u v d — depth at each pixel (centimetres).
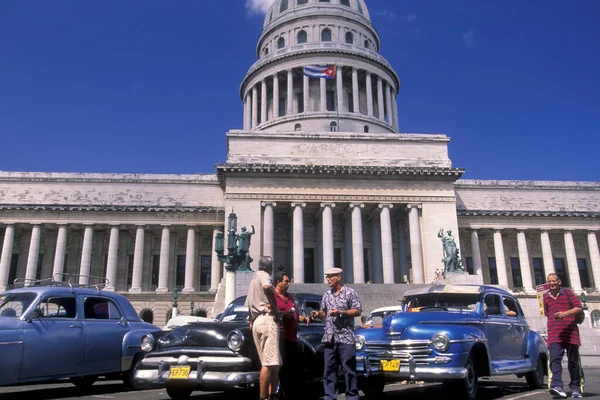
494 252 7400
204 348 1282
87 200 6806
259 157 6328
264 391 1085
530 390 1705
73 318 1606
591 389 1756
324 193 6166
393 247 6725
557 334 1443
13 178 6819
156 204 6850
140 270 6544
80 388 1817
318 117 8275
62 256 6462
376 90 9169
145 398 1562
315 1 9681
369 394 1533
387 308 2420
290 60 8781
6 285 6306
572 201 7425
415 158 6538
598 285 7094
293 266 5991
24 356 1438
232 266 4216
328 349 1197
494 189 7375
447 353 1326
